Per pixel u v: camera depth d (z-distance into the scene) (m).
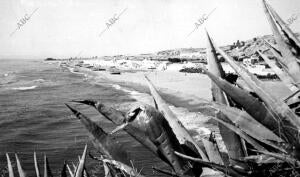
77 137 34.22
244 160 1.08
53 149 30.33
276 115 1.01
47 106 55.91
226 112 1.13
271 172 1.01
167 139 1.15
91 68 163.62
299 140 0.97
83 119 1.20
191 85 77.62
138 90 75.25
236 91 1.05
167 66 131.38
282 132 1.01
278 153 1.02
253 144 1.06
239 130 1.08
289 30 1.35
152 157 23.78
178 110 42.12
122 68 151.88
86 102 1.16
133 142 28.25
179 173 1.16
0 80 107.56
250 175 1.03
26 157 28.22
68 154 28.27
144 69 139.62
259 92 1.04
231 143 1.20
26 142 33.38
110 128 34.97
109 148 1.20
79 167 1.24
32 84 93.88
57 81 101.31
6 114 49.19
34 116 47.12
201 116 37.56
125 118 1.16
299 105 1.22
